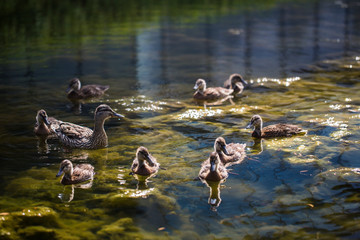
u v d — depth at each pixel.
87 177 9.20
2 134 11.56
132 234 7.14
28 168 9.60
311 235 6.97
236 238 6.98
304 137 11.23
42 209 7.88
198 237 7.03
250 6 36.53
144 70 18.50
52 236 7.07
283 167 9.57
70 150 10.73
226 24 28.64
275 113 13.21
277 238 6.93
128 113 13.41
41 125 11.66
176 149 10.65
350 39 24.59
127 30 26.55
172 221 7.52
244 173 9.38
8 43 23.02
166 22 29.17
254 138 11.38
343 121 12.20
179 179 9.12
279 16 31.72
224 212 7.77
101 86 15.73
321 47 22.72
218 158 9.34
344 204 7.90
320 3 38.47
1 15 31.16
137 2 38.72
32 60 19.70
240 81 16.20
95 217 7.66
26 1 37.38
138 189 8.69
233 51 21.94
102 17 31.16
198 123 12.52
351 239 6.82
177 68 18.88
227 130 11.95
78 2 37.97
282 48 22.59
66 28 27.12
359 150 10.27
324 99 14.41
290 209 7.79
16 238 7.00
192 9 34.91
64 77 17.25
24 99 14.55
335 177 8.97
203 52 21.67
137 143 11.05
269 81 16.98
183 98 15.06
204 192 8.55
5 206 7.95
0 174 9.24
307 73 18.00
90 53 21.12
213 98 14.87
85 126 12.26
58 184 8.89
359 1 39.97
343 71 18.19
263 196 8.31
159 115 13.24
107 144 10.99
